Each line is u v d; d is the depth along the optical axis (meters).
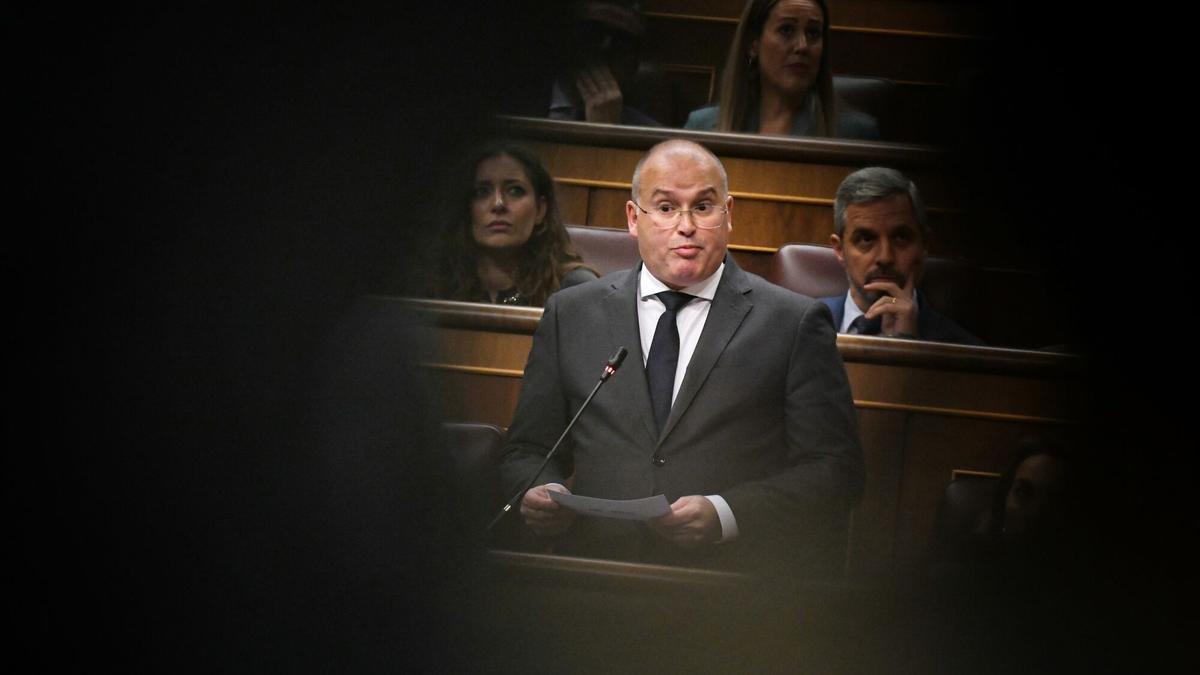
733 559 5.35
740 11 9.82
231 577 5.59
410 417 4.97
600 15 8.62
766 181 8.01
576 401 5.64
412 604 4.91
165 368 7.33
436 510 4.98
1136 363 8.23
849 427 5.51
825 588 4.81
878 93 9.59
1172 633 5.68
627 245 7.60
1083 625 5.55
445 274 7.41
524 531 5.58
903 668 4.94
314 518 5.11
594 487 5.51
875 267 6.91
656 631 4.76
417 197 9.45
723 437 5.48
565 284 7.25
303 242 8.98
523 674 4.80
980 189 8.48
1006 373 6.16
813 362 5.55
